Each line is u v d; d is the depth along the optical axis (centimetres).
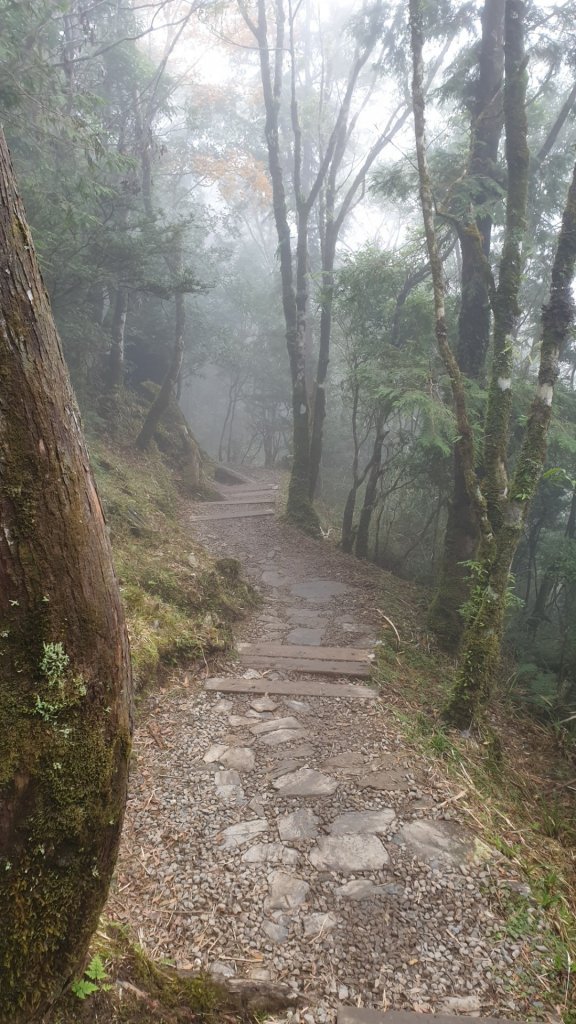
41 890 147
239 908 285
